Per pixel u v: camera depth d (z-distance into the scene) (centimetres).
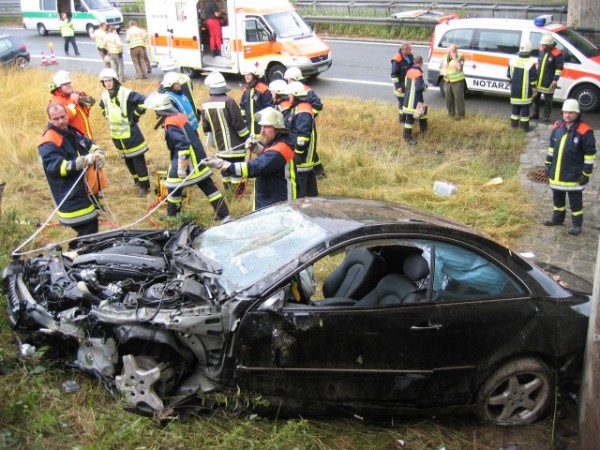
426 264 428
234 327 400
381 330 413
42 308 437
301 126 809
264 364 406
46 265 481
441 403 436
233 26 1603
